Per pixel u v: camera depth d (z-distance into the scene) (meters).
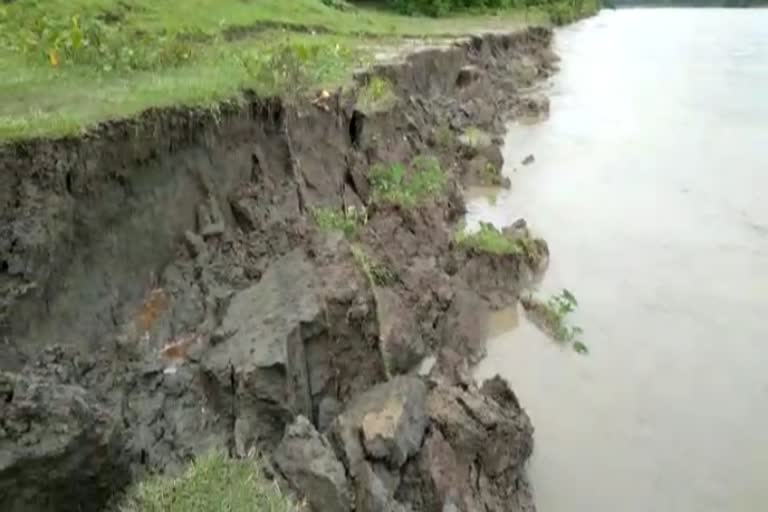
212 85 12.51
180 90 11.90
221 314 10.05
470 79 27.02
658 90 32.53
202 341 9.62
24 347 7.98
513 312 14.39
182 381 8.94
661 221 18.59
